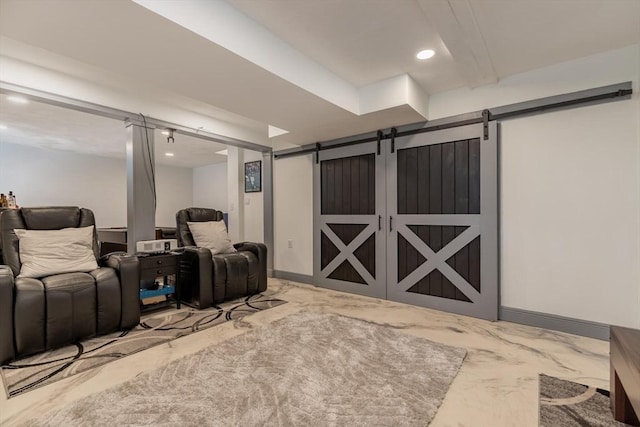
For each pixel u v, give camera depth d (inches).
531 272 111.6
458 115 125.3
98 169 271.9
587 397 67.1
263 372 76.9
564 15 79.4
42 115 159.9
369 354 87.1
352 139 156.6
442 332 104.8
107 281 101.0
